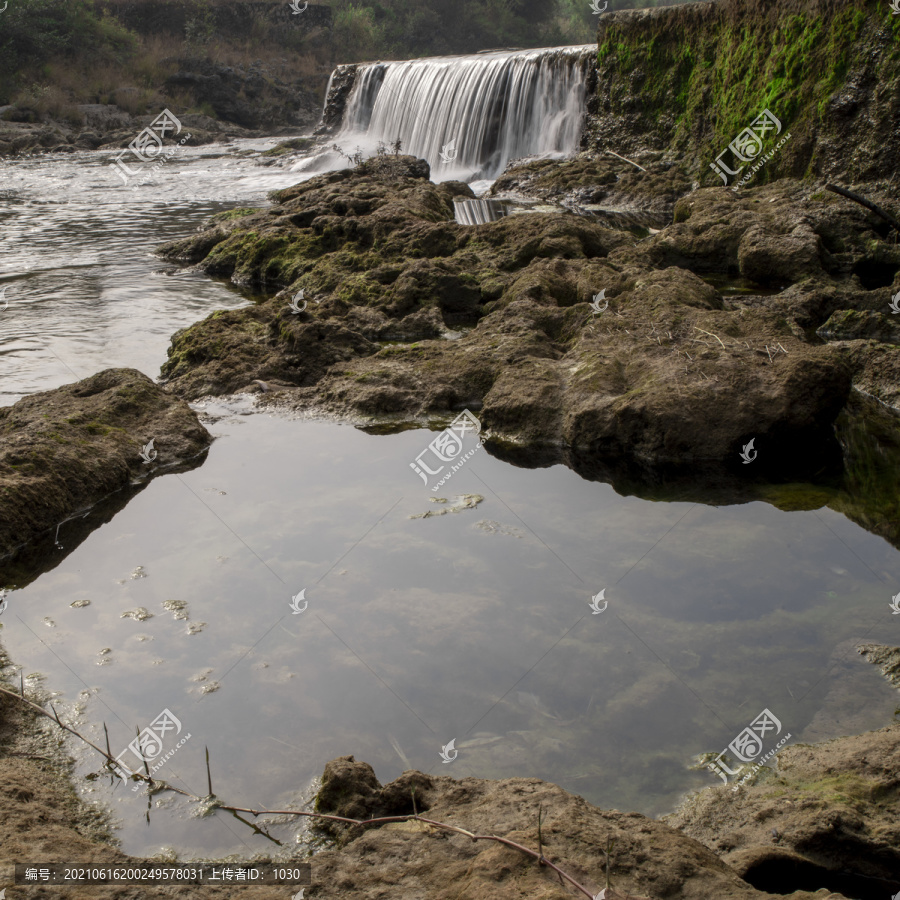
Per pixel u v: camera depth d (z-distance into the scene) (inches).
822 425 263.4
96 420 268.7
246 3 1647.4
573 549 213.3
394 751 146.5
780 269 421.4
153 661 170.6
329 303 386.6
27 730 151.6
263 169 989.8
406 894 100.7
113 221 683.4
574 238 455.8
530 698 159.3
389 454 272.4
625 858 104.8
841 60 530.6
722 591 192.5
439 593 193.3
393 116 987.9
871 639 172.7
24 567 207.6
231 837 128.1
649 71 696.4
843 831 118.0
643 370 285.6
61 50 1311.5
